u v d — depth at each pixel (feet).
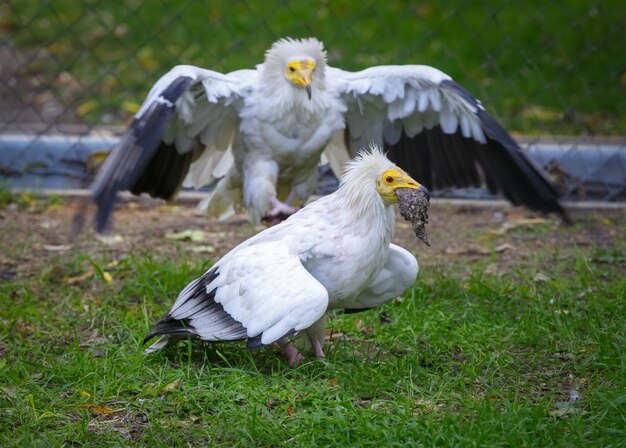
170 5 54.90
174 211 36.58
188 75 25.98
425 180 29.66
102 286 28.63
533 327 24.63
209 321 21.54
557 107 45.34
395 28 49.06
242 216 35.78
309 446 18.57
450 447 18.43
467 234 33.78
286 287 20.59
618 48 49.70
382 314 26.27
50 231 33.63
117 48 52.16
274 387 20.79
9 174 37.99
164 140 28.04
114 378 21.62
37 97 47.09
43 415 20.02
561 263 30.37
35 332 24.84
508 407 19.90
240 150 29.27
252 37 51.19
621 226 34.47
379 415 19.57
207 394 20.61
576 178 37.60
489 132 26.18
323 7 53.88
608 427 19.29
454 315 25.79
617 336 23.54
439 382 21.75
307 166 29.89
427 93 27.84
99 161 37.68
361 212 21.66
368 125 29.58
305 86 27.53
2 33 54.03
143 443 19.11
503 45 45.62
